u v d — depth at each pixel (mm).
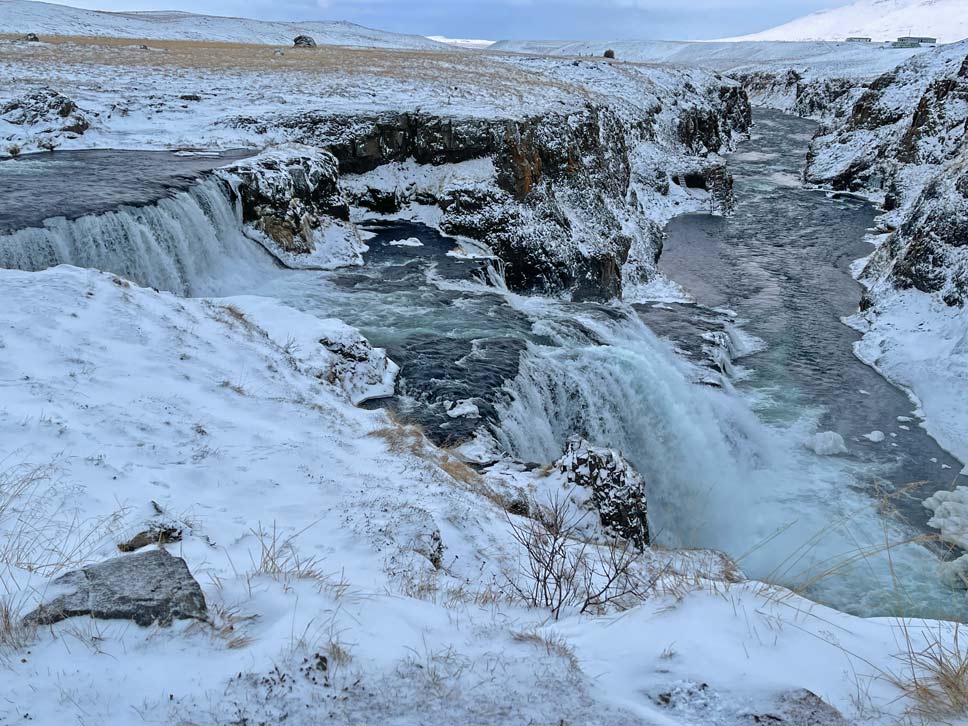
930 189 26188
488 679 3393
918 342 21797
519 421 13539
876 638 3836
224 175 19734
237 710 2898
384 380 13359
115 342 9438
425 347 15266
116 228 15516
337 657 3342
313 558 5488
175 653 3236
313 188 22297
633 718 3102
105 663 3109
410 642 3721
